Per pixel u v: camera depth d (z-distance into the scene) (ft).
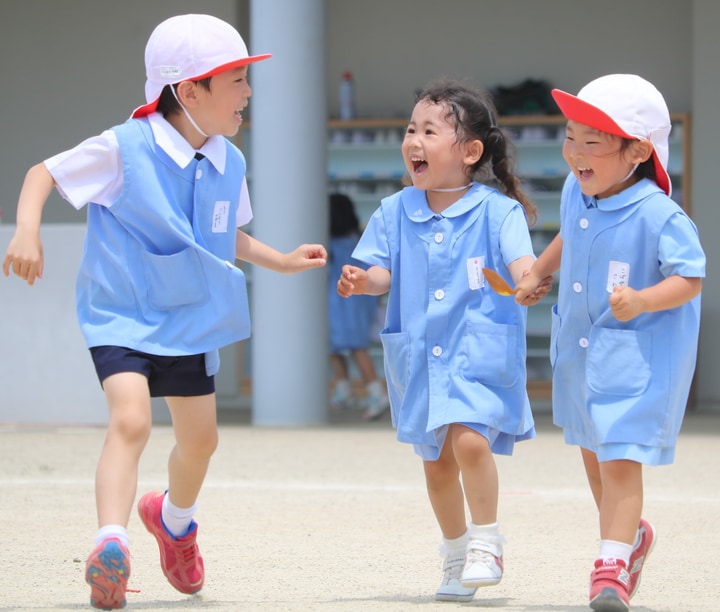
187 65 39.96
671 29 137.80
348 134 141.18
